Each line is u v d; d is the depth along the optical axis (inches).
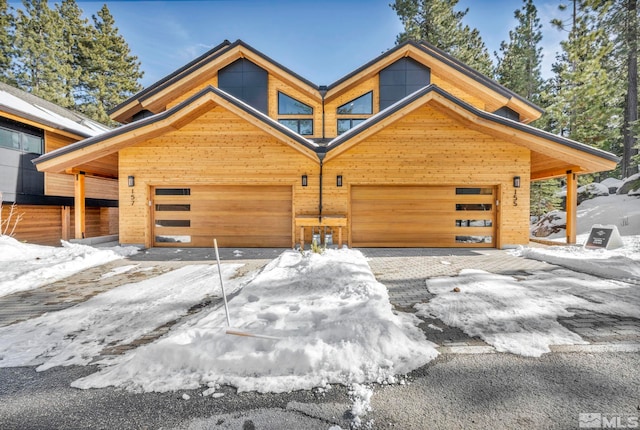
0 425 80.5
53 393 93.0
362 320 121.4
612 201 589.0
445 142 362.9
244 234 372.5
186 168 368.5
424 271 243.1
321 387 92.8
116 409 85.4
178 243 374.6
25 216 468.8
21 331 138.0
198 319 141.7
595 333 126.9
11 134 436.5
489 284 200.8
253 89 470.0
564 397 88.0
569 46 667.4
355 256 280.5
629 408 83.7
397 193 369.7
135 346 123.5
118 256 315.3
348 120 470.9
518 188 358.9
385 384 94.1
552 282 204.8
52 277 234.4
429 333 128.1
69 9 1061.1
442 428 77.1
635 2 660.7
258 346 109.0
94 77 1101.7
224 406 85.6
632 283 201.2
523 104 453.1
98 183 578.2
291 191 371.2
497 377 97.1
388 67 467.8
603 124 657.6
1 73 871.1
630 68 700.7
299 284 186.7
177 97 473.4
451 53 838.5
